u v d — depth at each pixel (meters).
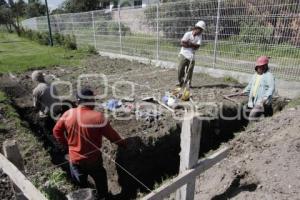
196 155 3.03
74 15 16.22
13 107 6.37
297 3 6.38
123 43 12.50
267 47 7.21
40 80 6.04
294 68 6.77
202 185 3.99
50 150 5.25
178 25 9.52
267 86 5.45
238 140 4.69
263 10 7.04
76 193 2.12
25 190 2.38
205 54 8.88
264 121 5.04
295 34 6.59
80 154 3.73
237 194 3.36
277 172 3.38
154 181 4.82
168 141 4.93
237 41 7.87
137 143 4.61
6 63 11.43
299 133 4.06
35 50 15.71
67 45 15.71
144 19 10.99
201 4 8.57
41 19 22.70
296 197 2.92
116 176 4.45
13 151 2.76
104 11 13.33
